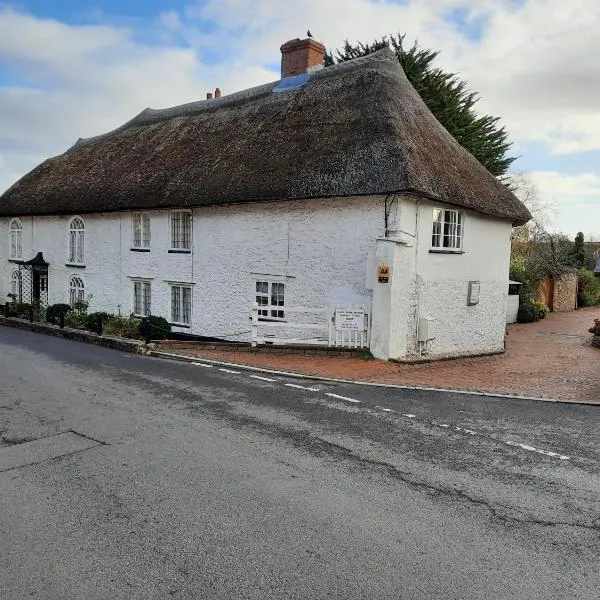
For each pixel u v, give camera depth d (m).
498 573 3.99
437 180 12.91
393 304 12.54
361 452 6.48
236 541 4.37
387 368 11.79
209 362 12.19
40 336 17.20
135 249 19.06
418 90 25.50
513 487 5.55
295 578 3.88
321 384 10.21
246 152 16.02
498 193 15.90
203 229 16.70
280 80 18.67
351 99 15.20
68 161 24.80
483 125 28.16
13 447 6.52
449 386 10.39
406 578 3.90
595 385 10.92
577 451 6.74
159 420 7.66
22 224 24.77
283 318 14.70
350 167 13.02
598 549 4.36
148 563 4.06
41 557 4.13
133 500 5.09
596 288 37.16
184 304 17.75
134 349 13.90
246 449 6.50
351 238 13.34
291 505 5.02
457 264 14.66
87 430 7.18
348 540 4.42
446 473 5.89
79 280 21.78
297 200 14.16
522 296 27.38
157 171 18.33
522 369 12.88
